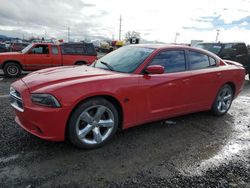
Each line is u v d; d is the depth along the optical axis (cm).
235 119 519
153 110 391
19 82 351
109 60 436
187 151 352
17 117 355
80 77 341
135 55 412
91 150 339
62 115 302
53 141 336
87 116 328
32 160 303
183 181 278
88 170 289
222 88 513
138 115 375
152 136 399
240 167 315
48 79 333
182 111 441
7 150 324
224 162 326
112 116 350
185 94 432
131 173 288
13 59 1070
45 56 1125
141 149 351
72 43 1192
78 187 257
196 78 442
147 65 385
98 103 331
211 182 278
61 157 315
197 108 470
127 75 362
